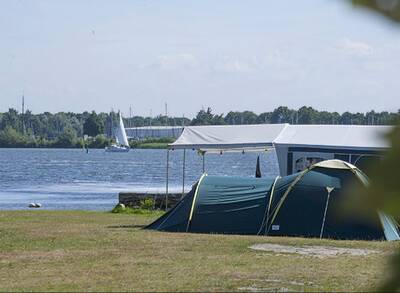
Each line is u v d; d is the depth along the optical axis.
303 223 44.78
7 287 25.89
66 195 109.94
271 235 45.00
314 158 63.00
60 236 43.00
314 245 39.66
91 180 153.75
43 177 167.62
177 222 47.50
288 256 35.16
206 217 46.94
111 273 29.23
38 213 66.25
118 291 25.05
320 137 64.06
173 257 34.34
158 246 38.50
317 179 45.59
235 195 47.38
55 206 88.50
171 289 25.44
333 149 62.22
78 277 28.25
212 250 37.16
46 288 25.66
